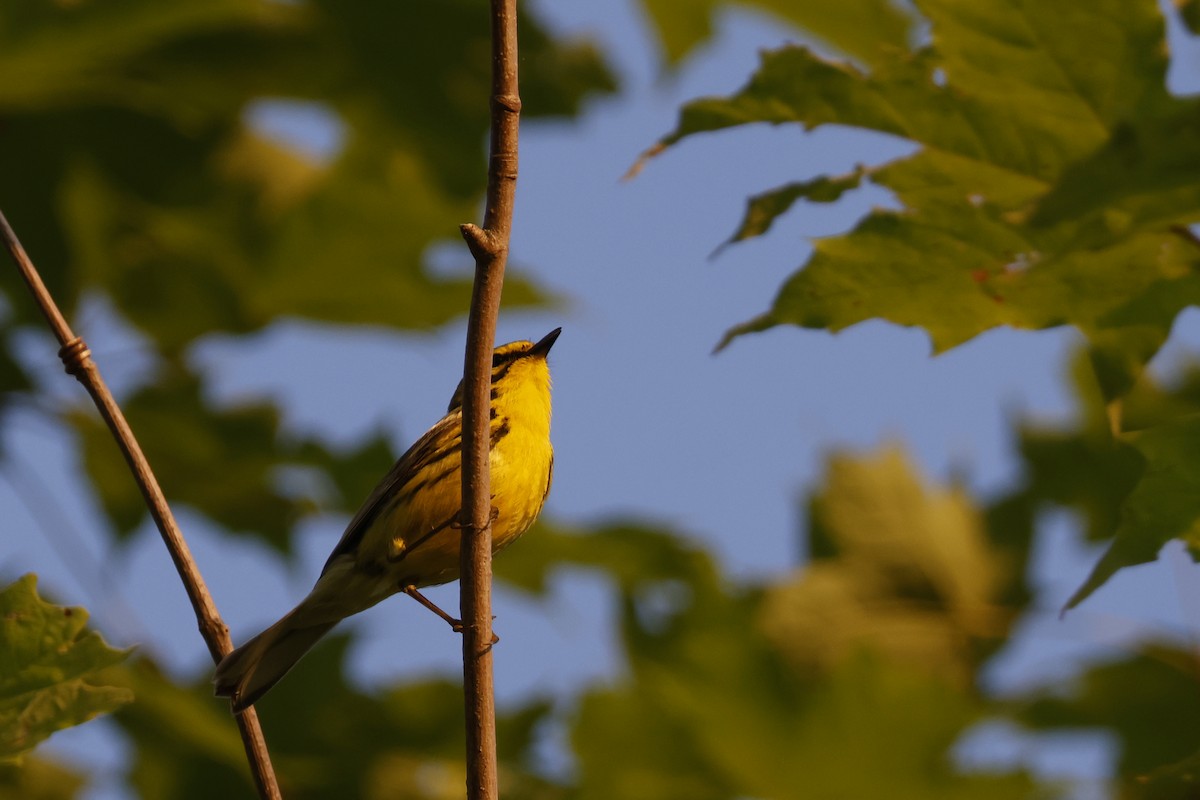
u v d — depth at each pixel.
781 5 12.04
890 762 9.95
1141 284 7.62
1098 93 6.88
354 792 12.66
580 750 11.23
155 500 8.35
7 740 7.36
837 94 7.35
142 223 13.35
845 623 11.52
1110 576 7.07
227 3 11.77
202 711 11.55
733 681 10.59
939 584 12.06
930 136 7.33
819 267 7.85
